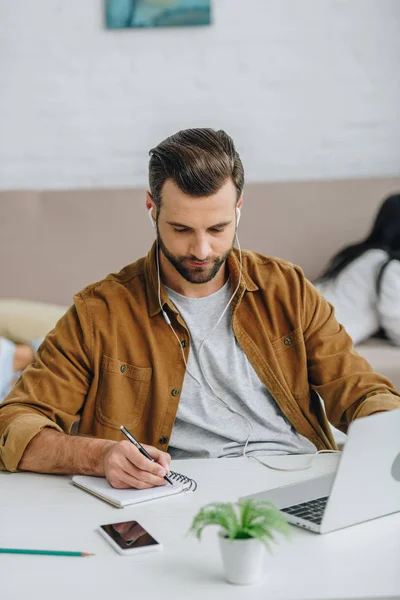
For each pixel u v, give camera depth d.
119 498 1.19
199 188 1.39
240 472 1.33
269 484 1.27
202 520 0.93
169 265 1.55
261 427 1.57
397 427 1.08
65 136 3.40
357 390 1.53
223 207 1.42
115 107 3.38
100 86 3.38
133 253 3.29
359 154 3.36
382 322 2.85
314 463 1.37
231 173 1.43
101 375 1.54
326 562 0.98
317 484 1.23
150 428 1.55
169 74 3.36
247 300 1.59
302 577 0.94
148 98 3.38
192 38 3.34
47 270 3.29
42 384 1.50
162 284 1.57
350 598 0.89
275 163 3.38
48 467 1.33
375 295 2.87
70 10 3.34
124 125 3.39
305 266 3.29
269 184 3.30
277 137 3.37
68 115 3.39
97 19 3.35
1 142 3.41
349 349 1.61
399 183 3.27
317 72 3.33
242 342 1.58
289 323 1.60
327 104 3.35
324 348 1.60
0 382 2.47
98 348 1.54
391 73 3.32
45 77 3.38
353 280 2.92
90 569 0.97
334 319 1.65
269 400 1.60
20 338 2.76
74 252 3.29
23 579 0.95
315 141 3.36
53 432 1.37
